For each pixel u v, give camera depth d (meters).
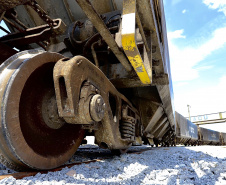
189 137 13.15
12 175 1.54
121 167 2.19
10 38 2.92
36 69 1.93
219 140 22.19
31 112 1.95
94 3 3.55
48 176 1.64
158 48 2.98
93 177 1.77
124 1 1.82
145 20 2.51
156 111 5.00
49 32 2.66
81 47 3.38
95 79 2.23
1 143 1.49
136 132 4.40
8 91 1.52
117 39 2.72
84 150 4.65
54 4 3.81
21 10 3.97
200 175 1.94
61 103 1.81
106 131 2.59
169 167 2.35
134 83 3.51
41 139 1.98
